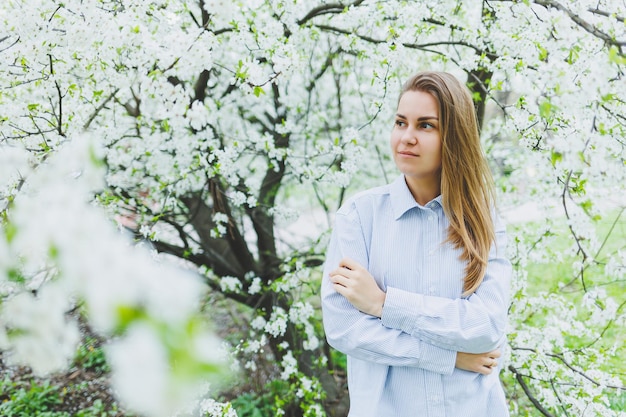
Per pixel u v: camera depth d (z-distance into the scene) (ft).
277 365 11.64
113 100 8.77
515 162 10.69
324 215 15.53
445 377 4.67
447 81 4.65
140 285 1.70
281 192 13.99
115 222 7.51
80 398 12.31
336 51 11.14
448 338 4.51
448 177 4.71
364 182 13.87
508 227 11.41
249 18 8.23
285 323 9.42
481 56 7.64
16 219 2.22
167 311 1.64
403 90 4.80
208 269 10.36
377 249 4.94
